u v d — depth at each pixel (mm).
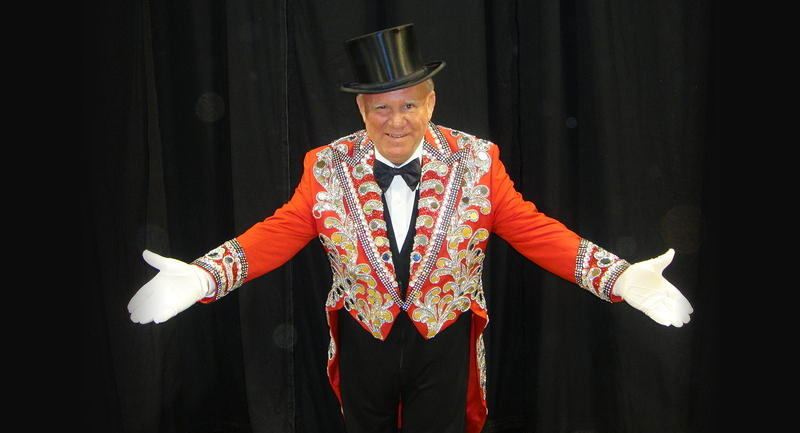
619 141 2361
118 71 2312
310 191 1839
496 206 1826
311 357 2592
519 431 2688
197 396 2646
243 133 2320
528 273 2576
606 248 2406
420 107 1659
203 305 2604
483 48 2297
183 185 2492
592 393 2592
